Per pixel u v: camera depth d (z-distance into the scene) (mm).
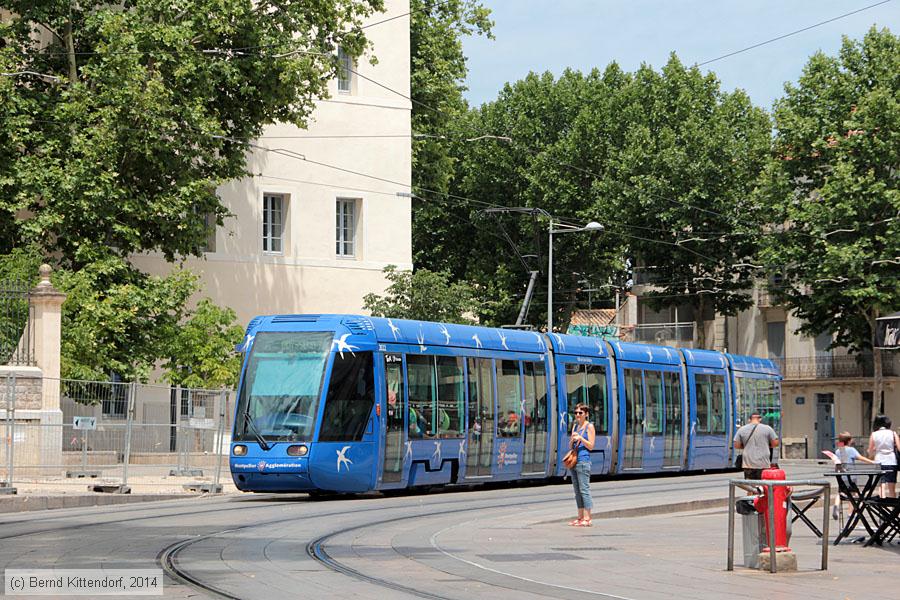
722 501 30328
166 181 44906
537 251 79125
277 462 30219
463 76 68688
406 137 58719
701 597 14547
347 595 14430
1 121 41531
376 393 31188
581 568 17172
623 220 75312
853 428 79188
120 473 32719
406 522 24438
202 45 45094
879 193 66625
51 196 41469
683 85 76312
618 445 40250
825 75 69125
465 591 14875
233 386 44906
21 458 31641
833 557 19375
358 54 48156
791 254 70000
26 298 35500
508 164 78750
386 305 55375
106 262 42875
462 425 34000
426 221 81562
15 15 47031
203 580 15516
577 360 38844
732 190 74000
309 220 55969
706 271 76250
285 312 55125
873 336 69688
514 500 30891
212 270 53375
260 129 47719
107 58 41812
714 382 45844
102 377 41188
